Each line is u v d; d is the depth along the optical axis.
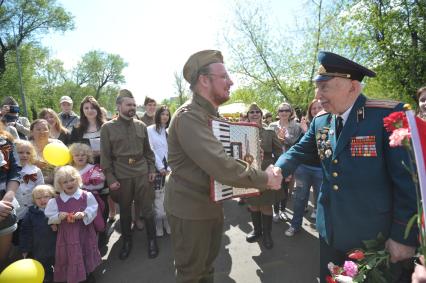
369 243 1.51
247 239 3.86
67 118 5.50
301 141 2.14
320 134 1.88
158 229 4.13
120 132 3.49
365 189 1.57
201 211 1.95
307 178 3.89
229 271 3.18
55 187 3.06
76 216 2.89
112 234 4.23
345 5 11.38
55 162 3.66
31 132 4.07
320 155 1.85
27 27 23.50
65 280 2.87
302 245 3.69
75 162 3.73
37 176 3.46
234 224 4.52
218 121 1.85
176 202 1.99
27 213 3.08
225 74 1.90
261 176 1.83
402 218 1.44
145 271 3.24
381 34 10.21
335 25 12.57
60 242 2.88
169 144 2.00
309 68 13.58
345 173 1.63
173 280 3.06
